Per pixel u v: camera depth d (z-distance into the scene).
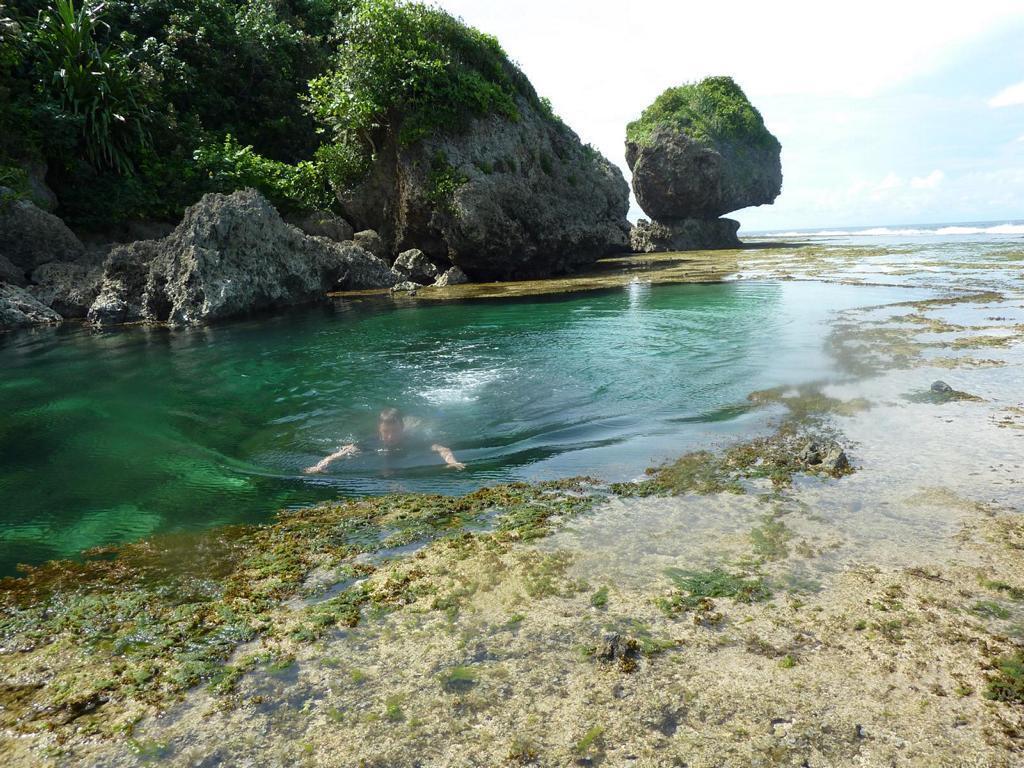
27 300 15.36
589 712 2.63
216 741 2.54
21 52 20.03
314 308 16.06
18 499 5.10
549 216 22.64
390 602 3.48
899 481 4.64
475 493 4.96
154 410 7.59
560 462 5.54
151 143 21.75
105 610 3.49
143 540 4.34
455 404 7.44
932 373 7.42
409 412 7.19
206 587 3.71
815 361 8.36
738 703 2.64
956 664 2.80
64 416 7.38
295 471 5.64
